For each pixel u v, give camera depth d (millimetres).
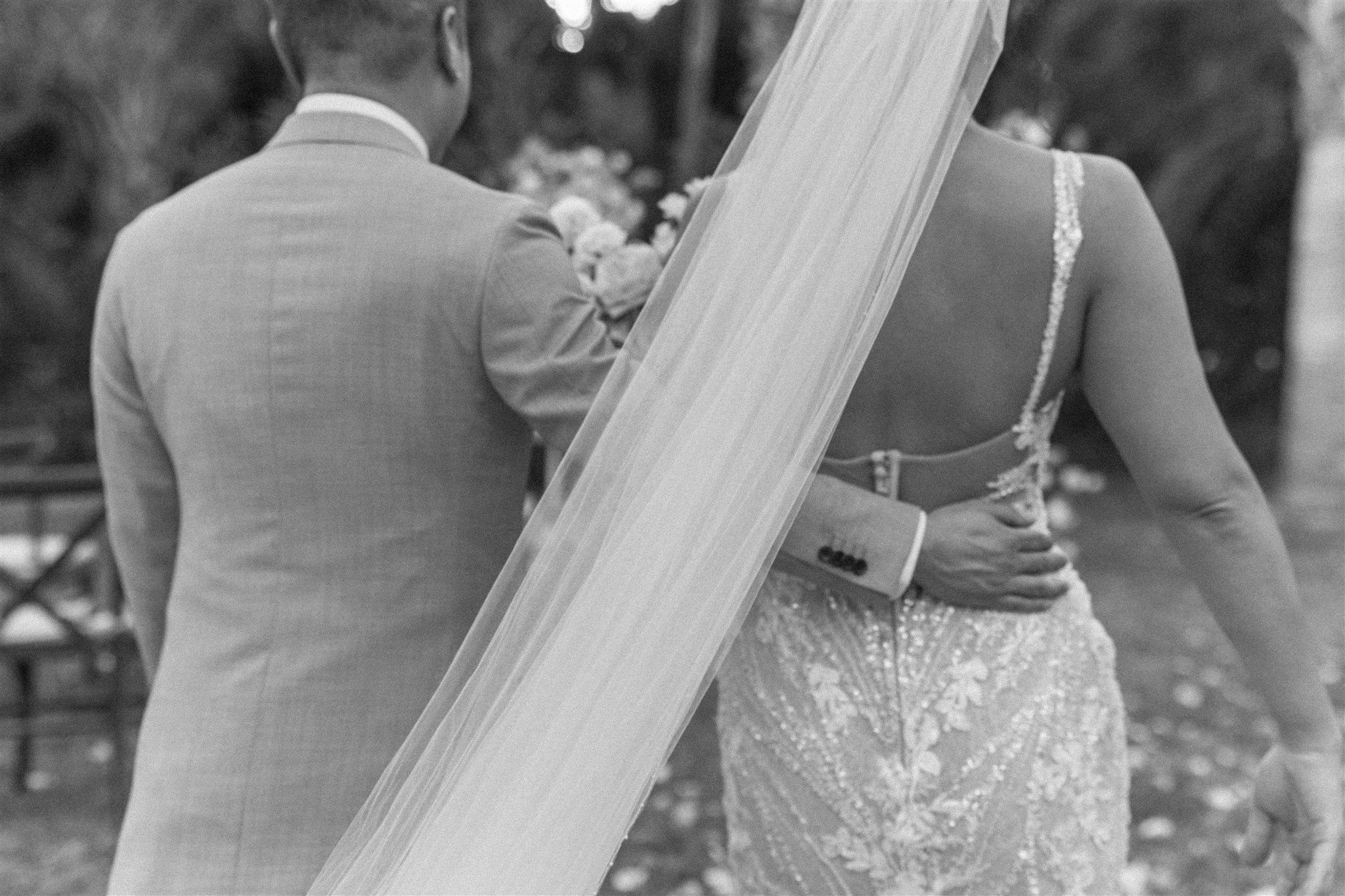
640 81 8250
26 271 7945
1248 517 1825
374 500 1818
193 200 1912
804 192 1727
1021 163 1787
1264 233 9289
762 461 1695
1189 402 1804
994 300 1775
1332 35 8367
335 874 1716
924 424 1818
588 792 1677
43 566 4535
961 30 1698
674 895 3805
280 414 1816
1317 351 14828
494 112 7273
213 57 7758
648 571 1697
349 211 1837
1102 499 9219
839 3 1753
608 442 1722
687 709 1696
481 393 1839
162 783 1805
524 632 1716
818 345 1692
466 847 1679
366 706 1787
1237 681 5664
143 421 1949
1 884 4047
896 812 1759
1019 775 1767
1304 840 1871
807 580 1824
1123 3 8078
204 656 1827
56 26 7535
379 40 1898
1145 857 4000
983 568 1778
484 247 1811
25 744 4773
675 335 1745
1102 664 1908
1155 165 8602
